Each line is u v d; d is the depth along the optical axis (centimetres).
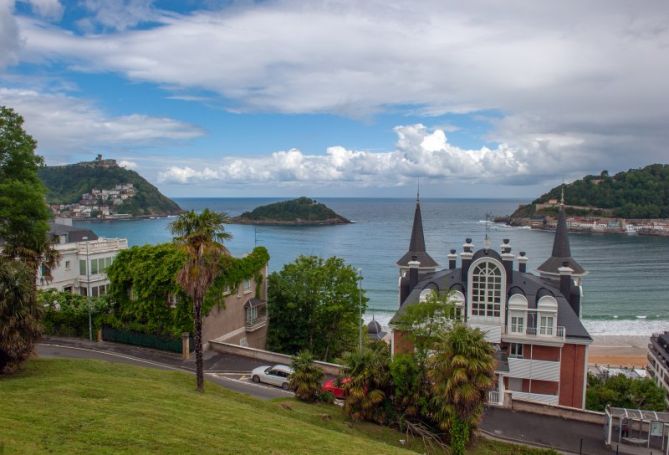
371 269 18125
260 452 1984
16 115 4053
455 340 2778
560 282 5006
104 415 2034
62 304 5081
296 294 5975
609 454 3366
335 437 2523
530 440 3516
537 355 4525
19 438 1661
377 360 3400
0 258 3009
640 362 8950
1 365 2731
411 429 3250
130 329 4938
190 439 1945
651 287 15412
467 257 4969
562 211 5647
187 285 3012
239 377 4281
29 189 3950
